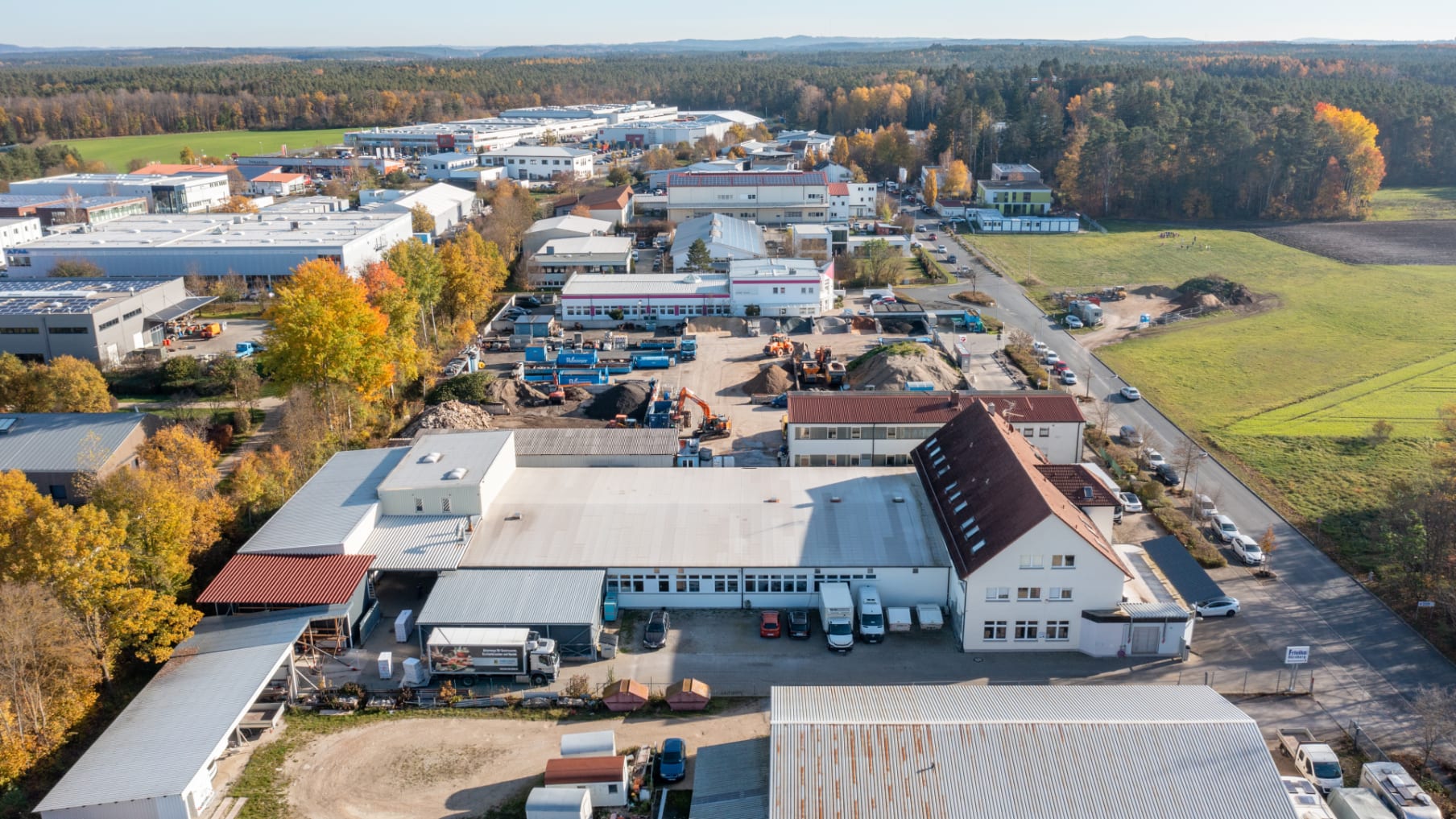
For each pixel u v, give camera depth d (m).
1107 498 60.66
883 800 36.81
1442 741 46.03
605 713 48.91
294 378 80.06
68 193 189.12
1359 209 194.00
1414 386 99.56
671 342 117.12
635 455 73.12
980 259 162.62
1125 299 137.50
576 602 54.03
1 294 110.12
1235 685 50.84
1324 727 47.50
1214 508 71.44
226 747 45.88
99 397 83.25
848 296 140.75
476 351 107.38
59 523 48.12
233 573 55.31
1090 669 52.41
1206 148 196.62
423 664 52.47
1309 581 61.78
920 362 98.56
